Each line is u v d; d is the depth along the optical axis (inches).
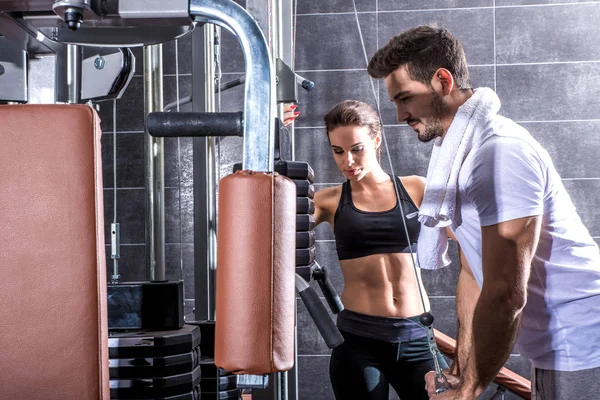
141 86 133.3
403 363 78.0
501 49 131.0
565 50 129.6
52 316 22.4
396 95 48.4
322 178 134.6
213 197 54.2
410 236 80.0
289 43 54.6
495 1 131.0
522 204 41.2
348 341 79.7
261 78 22.0
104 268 23.3
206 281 54.7
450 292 129.6
